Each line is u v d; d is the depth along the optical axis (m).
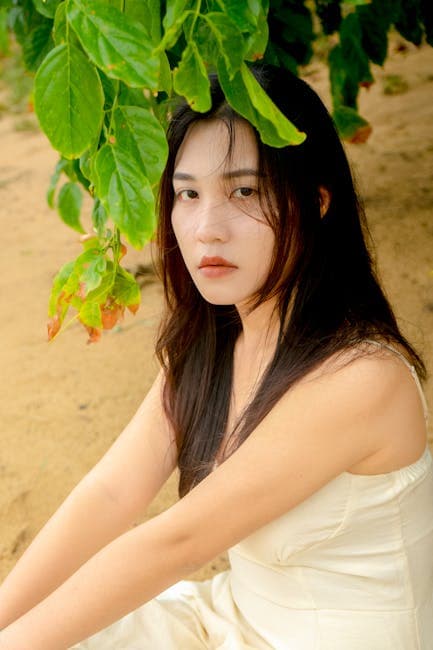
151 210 1.19
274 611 1.50
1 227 4.89
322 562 1.41
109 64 1.05
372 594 1.40
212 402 1.58
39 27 2.12
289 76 1.37
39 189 5.38
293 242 1.37
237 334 1.58
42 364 3.55
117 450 1.70
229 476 1.33
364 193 4.20
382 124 4.95
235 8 1.12
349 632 1.42
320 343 1.34
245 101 1.11
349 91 3.14
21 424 3.20
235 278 1.37
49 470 2.96
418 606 1.42
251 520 1.34
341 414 1.29
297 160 1.33
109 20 1.05
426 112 5.01
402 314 3.29
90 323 1.50
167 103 1.63
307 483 1.32
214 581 1.73
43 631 1.41
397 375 1.31
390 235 3.80
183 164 1.35
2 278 4.29
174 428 1.65
